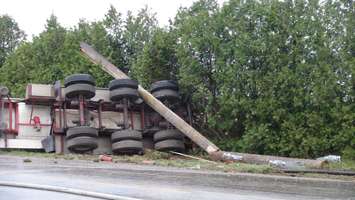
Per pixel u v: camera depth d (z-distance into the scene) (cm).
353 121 1673
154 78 2130
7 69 2650
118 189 937
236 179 1171
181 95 2059
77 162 1427
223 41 1947
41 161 1408
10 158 1472
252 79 1831
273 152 1802
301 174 1373
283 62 1806
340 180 1259
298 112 1773
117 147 1812
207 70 1981
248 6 1912
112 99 1925
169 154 1853
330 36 1775
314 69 1739
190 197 891
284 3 1855
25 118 1859
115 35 2438
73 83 1838
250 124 1853
